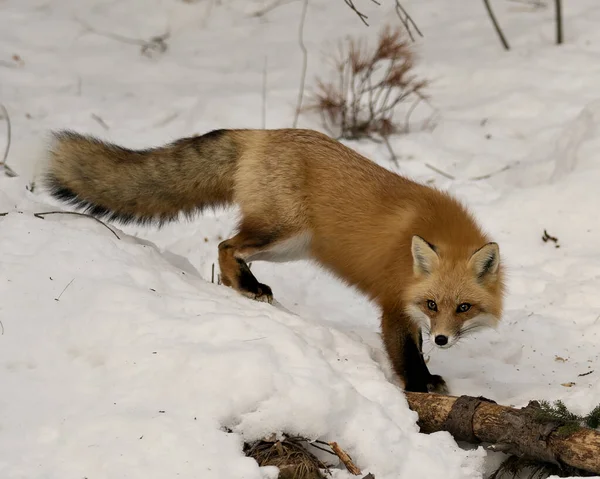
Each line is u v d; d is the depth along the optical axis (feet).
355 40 72.28
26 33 73.41
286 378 27.09
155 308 30.53
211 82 67.87
